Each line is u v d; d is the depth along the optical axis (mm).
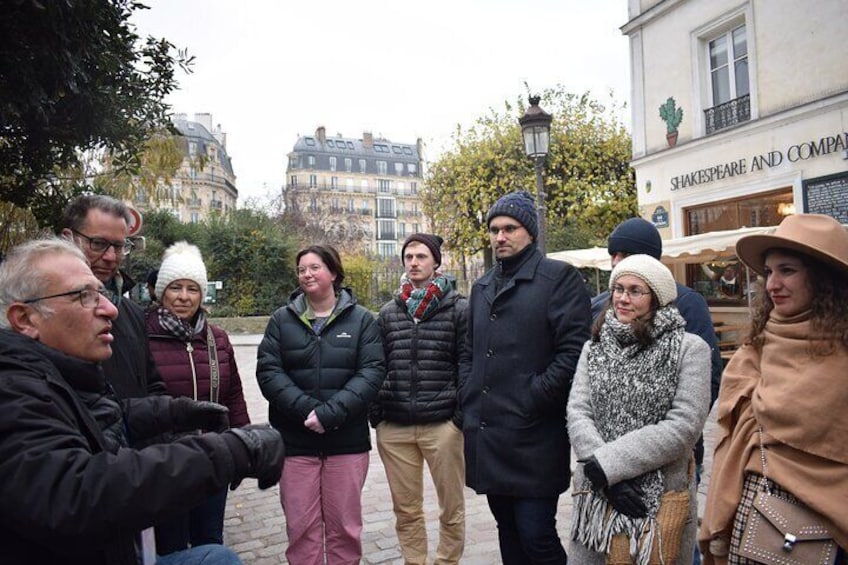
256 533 4297
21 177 3613
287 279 23156
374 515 4578
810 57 9000
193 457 1304
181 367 3137
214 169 65812
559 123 17422
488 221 2932
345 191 89812
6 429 1231
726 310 10672
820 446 1681
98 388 1607
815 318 1774
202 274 3277
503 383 2727
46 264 1521
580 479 2324
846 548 1637
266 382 3166
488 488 2709
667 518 2105
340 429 3172
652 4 11805
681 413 2131
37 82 2600
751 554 1777
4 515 1192
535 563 2648
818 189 8961
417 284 3566
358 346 3244
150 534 1728
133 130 3588
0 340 1403
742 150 10164
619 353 2295
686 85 11172
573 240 16219
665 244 9109
